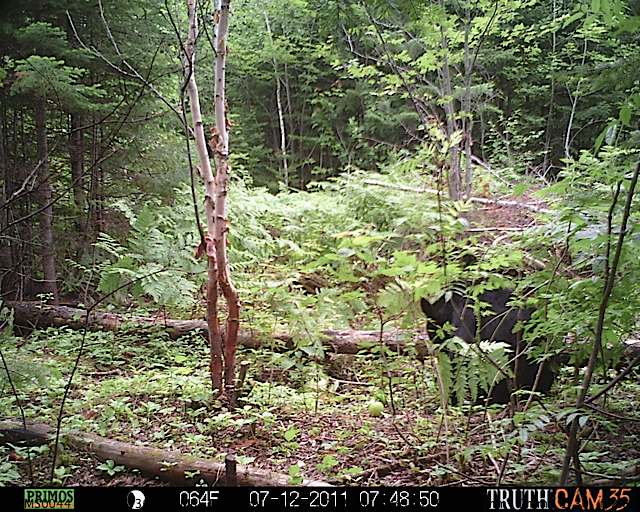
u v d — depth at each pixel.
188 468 2.94
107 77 7.19
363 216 7.25
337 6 3.27
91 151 6.82
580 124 10.22
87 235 7.14
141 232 6.09
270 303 4.32
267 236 7.31
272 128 13.35
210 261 3.97
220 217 3.97
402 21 5.65
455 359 2.99
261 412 3.76
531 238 3.04
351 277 2.72
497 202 6.35
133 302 6.61
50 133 6.95
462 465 2.74
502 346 2.86
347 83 11.86
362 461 3.05
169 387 4.21
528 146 10.25
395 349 4.64
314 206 7.90
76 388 4.27
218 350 4.02
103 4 6.60
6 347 4.49
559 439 2.92
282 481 2.74
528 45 9.71
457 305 3.85
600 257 2.41
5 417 3.48
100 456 3.13
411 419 3.58
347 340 4.95
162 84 7.25
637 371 4.05
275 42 11.70
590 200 2.46
